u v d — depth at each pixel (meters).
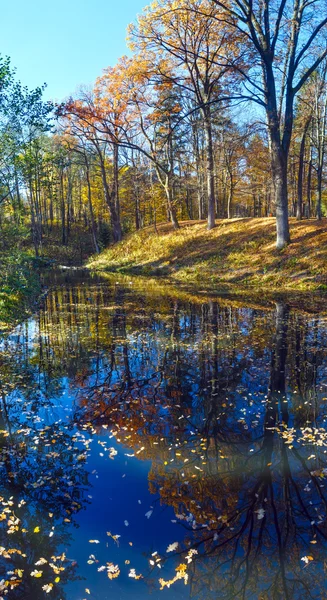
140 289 18.64
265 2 17.23
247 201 45.00
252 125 18.62
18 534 3.23
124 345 8.95
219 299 15.05
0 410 5.62
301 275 17.20
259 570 2.87
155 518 3.40
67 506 3.56
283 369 7.08
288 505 3.55
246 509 3.52
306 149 30.88
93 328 10.77
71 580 2.78
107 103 27.42
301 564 2.91
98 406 5.73
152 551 3.05
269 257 19.33
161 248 26.59
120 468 4.16
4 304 11.70
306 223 20.92
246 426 5.05
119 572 2.84
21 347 8.87
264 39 17.56
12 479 3.97
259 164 25.80
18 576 2.81
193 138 30.44
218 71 22.92
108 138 32.22
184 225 28.64
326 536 3.17
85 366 7.51
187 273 21.77
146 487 3.84
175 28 21.20
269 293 15.96
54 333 10.21
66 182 50.62
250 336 9.41
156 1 20.17
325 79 20.88
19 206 19.06
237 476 4.00
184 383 6.57
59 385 6.56
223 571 2.86
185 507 3.55
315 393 6.03
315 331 9.70
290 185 35.81
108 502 3.62
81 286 20.33
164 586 2.72
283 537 3.17
